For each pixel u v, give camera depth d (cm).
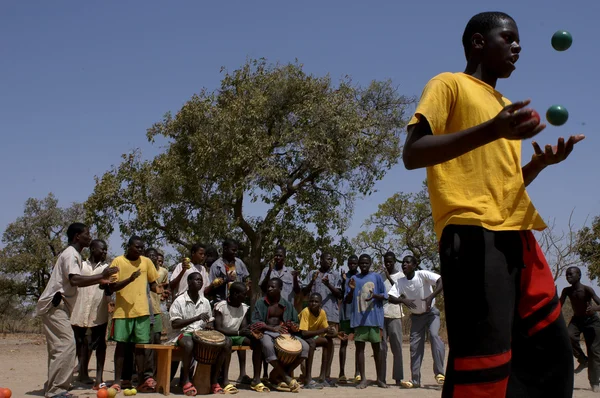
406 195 3066
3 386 922
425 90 278
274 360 952
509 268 261
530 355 272
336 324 1158
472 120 274
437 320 1053
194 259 1052
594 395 921
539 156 298
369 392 948
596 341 989
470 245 259
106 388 813
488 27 292
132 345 929
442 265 268
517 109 220
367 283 1051
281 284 1028
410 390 984
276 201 2681
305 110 2608
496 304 255
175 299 941
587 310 1006
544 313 268
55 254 4088
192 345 891
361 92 2766
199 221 2650
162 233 2730
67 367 785
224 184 2539
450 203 269
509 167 275
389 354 1730
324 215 2639
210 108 2627
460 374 256
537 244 276
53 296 775
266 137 2600
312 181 2742
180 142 2709
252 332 955
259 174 2475
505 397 258
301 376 1070
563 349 270
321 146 2556
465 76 283
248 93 2703
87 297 912
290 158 2711
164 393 870
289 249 2553
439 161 247
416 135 264
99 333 909
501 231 263
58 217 4084
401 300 1036
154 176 2642
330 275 1180
